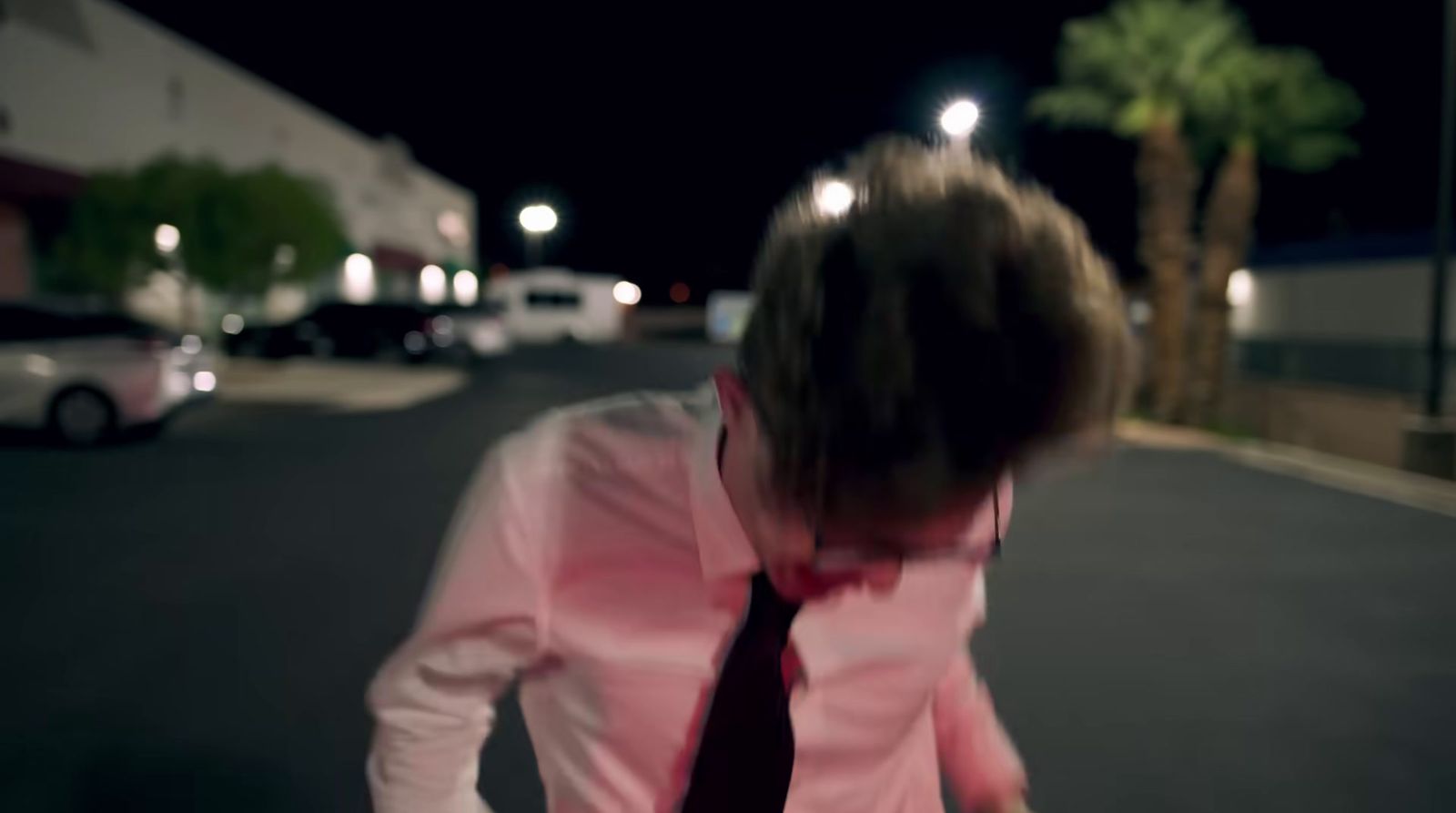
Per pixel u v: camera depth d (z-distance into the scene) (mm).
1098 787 3707
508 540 897
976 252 684
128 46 25344
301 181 22422
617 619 883
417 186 48281
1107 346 700
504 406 17219
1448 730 4297
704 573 857
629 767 907
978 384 656
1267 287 26281
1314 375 21250
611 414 921
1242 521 8992
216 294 22234
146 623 5305
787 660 887
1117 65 19469
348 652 4871
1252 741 4141
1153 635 5523
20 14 21328
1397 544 8117
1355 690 4754
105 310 12227
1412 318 20984
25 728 3957
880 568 796
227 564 6539
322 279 36375
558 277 43344
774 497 740
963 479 673
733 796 865
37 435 12375
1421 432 12383
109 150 24688
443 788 935
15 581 6078
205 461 10875
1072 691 4656
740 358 758
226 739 3877
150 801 3402
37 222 22375
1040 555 7410
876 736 935
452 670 920
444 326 26516
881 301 667
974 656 5098
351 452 11656
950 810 3154
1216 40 19062
